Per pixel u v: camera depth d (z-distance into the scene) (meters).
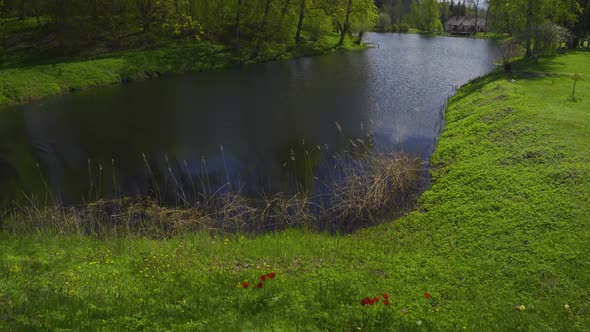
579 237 9.89
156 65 36.25
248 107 26.08
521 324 7.46
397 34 88.12
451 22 102.75
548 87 22.50
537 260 9.40
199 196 14.88
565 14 38.56
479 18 101.50
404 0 117.25
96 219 13.26
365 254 10.42
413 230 11.86
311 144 19.80
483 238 10.62
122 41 40.09
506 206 11.76
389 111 24.83
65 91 29.66
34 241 11.16
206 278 8.95
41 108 25.97
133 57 36.41
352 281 8.91
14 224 12.55
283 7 49.25
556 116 17.34
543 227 10.51
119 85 32.19
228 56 41.53
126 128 22.27
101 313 6.91
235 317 6.98
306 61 44.06
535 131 16.12
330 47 53.09
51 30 38.88
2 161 18.14
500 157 14.92
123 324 6.47
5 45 35.09
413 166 15.67
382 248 10.86
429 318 7.57
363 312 7.27
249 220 13.20
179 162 17.91
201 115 24.52
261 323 6.80
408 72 37.12
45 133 21.52
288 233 12.19
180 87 31.53
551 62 30.81
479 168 14.50
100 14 41.06
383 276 9.30
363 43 61.47
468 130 18.44
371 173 15.20
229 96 28.80
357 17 56.91
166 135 21.22
